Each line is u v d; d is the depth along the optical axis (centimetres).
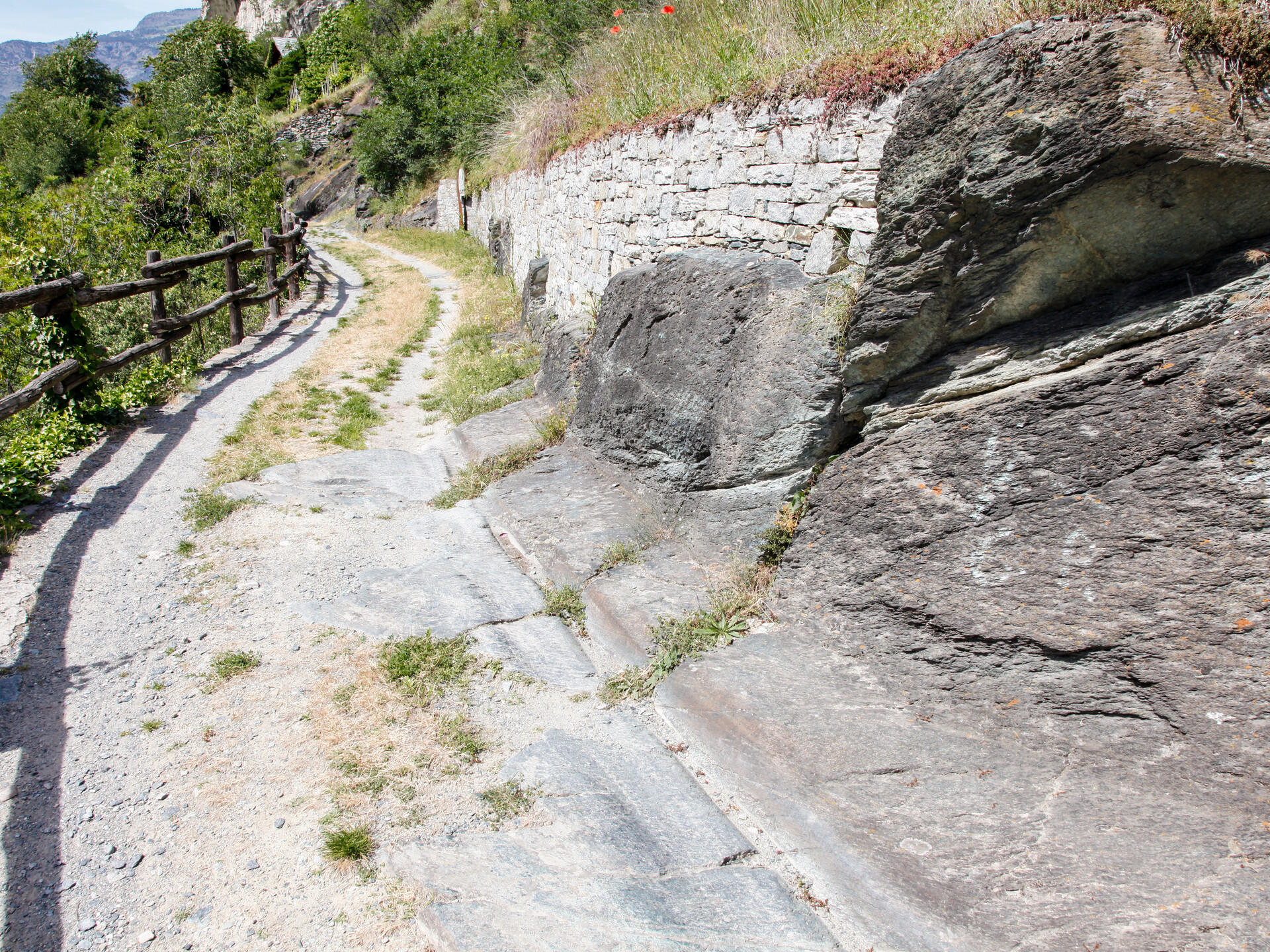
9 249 607
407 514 509
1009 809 238
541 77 1283
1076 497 256
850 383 348
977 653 277
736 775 284
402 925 229
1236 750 214
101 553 429
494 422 638
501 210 1337
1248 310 227
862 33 452
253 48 4178
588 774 288
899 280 311
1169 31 240
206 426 631
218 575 420
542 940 221
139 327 895
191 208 1413
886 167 313
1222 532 222
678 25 764
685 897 237
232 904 234
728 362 428
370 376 805
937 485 297
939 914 218
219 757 292
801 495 376
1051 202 260
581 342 628
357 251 1897
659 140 591
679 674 331
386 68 2286
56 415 578
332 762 291
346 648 360
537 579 431
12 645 345
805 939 223
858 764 267
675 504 449
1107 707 243
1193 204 244
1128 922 199
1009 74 263
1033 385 272
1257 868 199
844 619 324
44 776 277
